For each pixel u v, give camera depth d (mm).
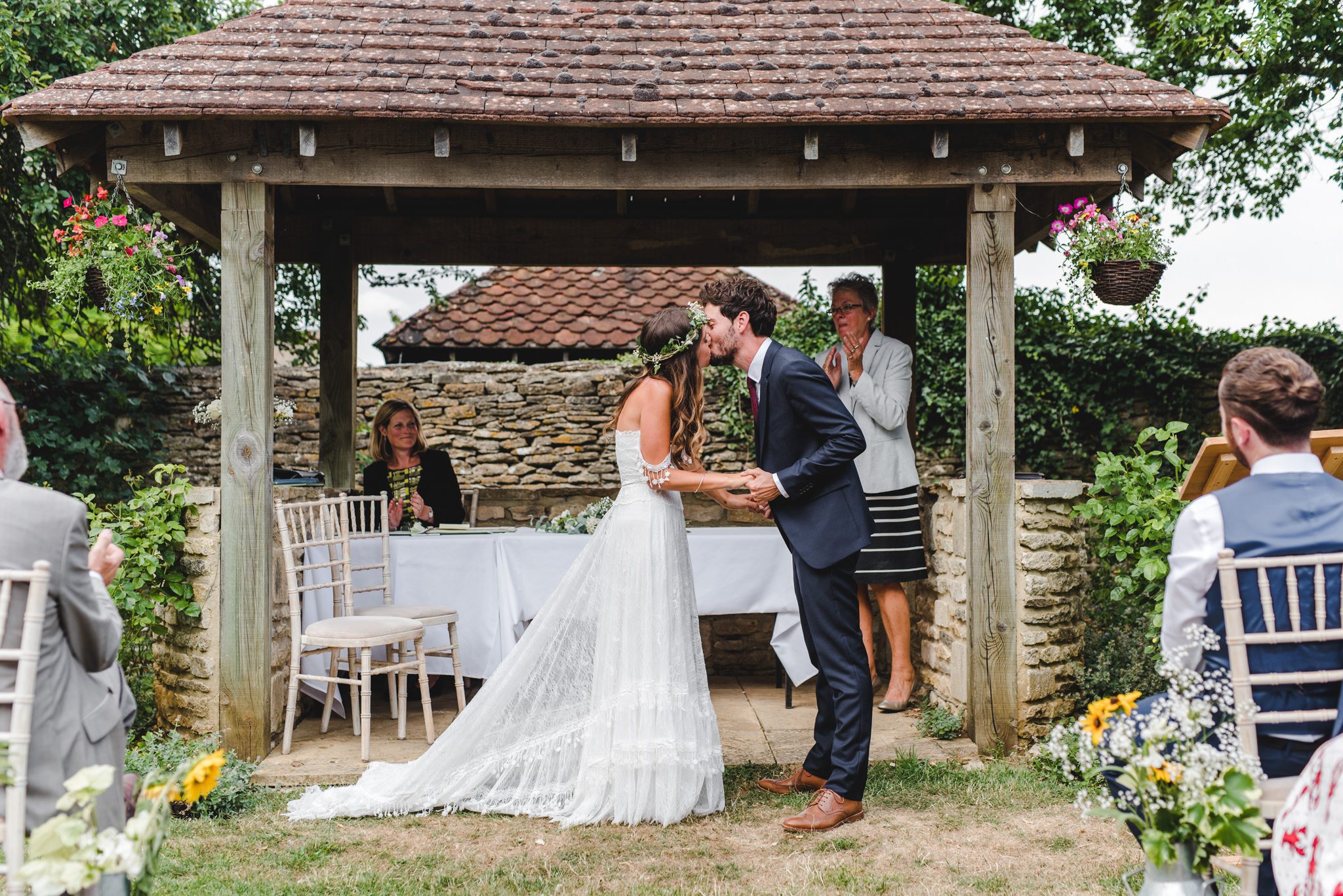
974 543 4699
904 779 4367
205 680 4625
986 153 4699
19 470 2328
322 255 6539
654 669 3941
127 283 4516
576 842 3695
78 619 2234
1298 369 2414
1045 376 9977
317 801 4039
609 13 5363
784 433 3924
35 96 4297
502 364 10320
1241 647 2295
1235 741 2363
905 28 5277
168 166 4508
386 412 6301
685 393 4039
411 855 3568
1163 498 4617
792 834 3750
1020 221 6035
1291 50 9141
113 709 2330
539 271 12445
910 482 5453
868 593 5871
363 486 6328
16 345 9547
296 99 4375
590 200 6582
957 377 9953
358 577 5582
